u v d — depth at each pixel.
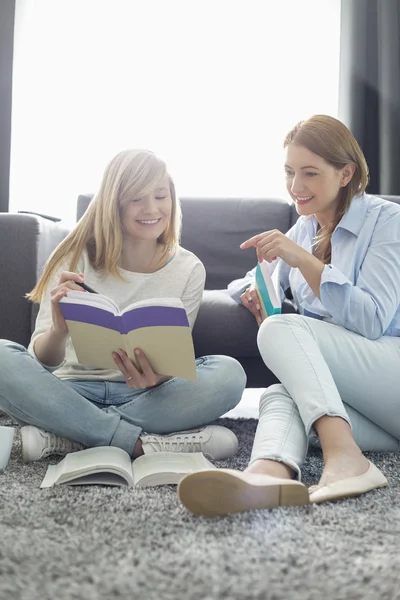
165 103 3.31
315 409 1.25
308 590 0.78
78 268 1.71
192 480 1.04
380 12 3.15
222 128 3.32
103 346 1.42
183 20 3.31
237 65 3.32
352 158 1.62
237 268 2.66
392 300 1.47
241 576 0.82
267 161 3.32
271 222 2.69
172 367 1.39
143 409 1.55
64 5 3.28
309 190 1.62
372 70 3.20
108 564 0.85
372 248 1.55
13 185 3.24
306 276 1.47
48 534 0.97
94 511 1.10
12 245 2.16
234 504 1.06
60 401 1.47
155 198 1.65
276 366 1.35
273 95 3.32
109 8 3.29
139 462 1.39
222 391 1.57
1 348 1.49
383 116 3.13
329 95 3.32
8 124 3.16
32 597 0.75
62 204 3.29
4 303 2.16
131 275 1.72
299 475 1.20
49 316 1.63
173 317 1.30
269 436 1.24
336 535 0.97
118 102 3.29
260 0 3.32
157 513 1.08
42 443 1.48
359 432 1.49
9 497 1.17
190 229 2.68
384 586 0.79
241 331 2.03
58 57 3.28
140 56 3.30
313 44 3.32
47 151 3.28
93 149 3.29
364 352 1.43
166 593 0.77
